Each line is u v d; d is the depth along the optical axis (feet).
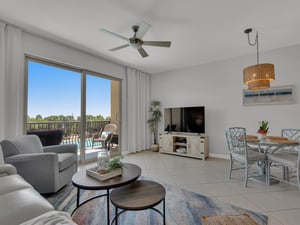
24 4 7.00
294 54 11.19
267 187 8.24
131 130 15.80
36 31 9.22
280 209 6.29
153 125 17.72
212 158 13.93
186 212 6.09
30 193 4.03
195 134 14.47
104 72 13.57
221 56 13.05
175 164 12.21
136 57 13.21
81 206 6.48
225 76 13.84
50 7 7.20
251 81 8.64
